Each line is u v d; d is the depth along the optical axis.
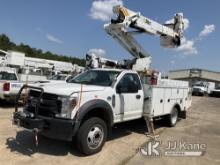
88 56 9.05
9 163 4.59
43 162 4.77
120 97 6.16
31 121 4.84
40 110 5.09
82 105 5.09
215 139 7.71
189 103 10.44
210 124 10.45
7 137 6.08
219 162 5.57
